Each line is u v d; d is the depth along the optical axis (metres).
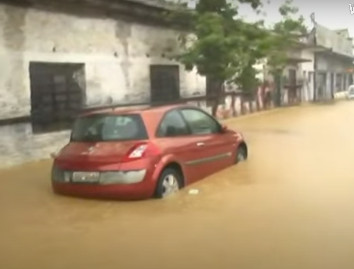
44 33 12.08
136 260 4.81
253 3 15.32
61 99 12.91
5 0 10.89
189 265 4.64
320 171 8.94
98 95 14.08
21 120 11.42
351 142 13.10
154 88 17.17
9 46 11.11
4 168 10.82
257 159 10.29
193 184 8.02
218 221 6.02
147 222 6.07
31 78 11.96
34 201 7.36
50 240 5.50
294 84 35.88
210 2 15.42
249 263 4.64
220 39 14.09
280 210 6.41
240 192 7.44
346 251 4.89
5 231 5.87
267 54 15.25
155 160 7.14
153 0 16.00
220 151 8.90
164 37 17.27
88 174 7.16
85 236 5.61
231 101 23.50
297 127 17.73
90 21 13.65
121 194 7.03
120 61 15.02
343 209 6.39
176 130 7.88
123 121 7.48
